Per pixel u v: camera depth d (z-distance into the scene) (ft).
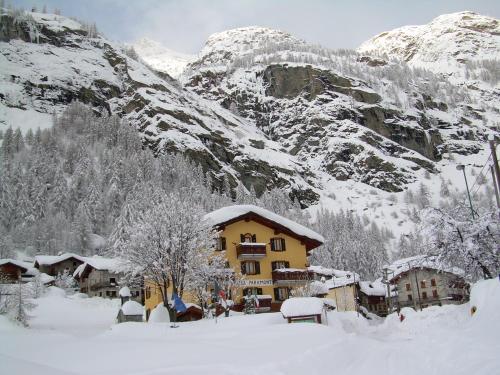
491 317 68.85
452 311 113.29
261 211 186.80
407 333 113.70
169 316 131.13
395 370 50.85
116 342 80.59
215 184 625.82
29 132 558.56
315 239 193.67
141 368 55.26
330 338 78.64
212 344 75.25
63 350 69.82
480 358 45.68
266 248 185.57
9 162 452.76
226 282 151.64
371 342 81.66
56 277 303.48
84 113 654.12
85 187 439.63
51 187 440.45
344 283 223.51
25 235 370.94
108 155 516.73
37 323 171.32
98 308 225.15
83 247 372.58
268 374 47.75
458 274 127.65
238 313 148.56
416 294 247.50
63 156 536.83
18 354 66.23
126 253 137.59
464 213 122.83
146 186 412.16
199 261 137.08
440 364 48.65
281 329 90.17
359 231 512.22
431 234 119.75
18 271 304.30
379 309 292.40
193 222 138.10
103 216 410.31
